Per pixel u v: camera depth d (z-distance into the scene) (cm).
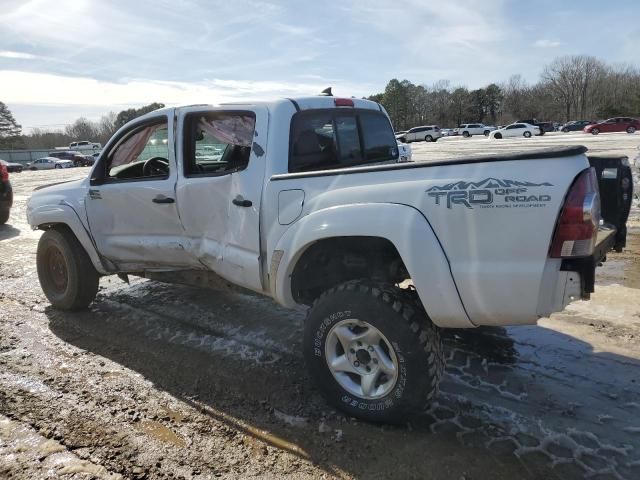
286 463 269
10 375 363
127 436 291
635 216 804
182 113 389
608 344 393
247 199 341
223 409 320
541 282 246
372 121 443
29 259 709
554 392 331
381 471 262
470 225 255
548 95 9844
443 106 10450
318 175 309
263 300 514
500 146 3009
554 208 239
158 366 377
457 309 264
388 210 275
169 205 396
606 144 2445
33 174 3198
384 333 281
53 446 280
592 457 268
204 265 396
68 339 427
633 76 9625
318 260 338
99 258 463
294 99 362
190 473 261
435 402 322
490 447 278
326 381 311
